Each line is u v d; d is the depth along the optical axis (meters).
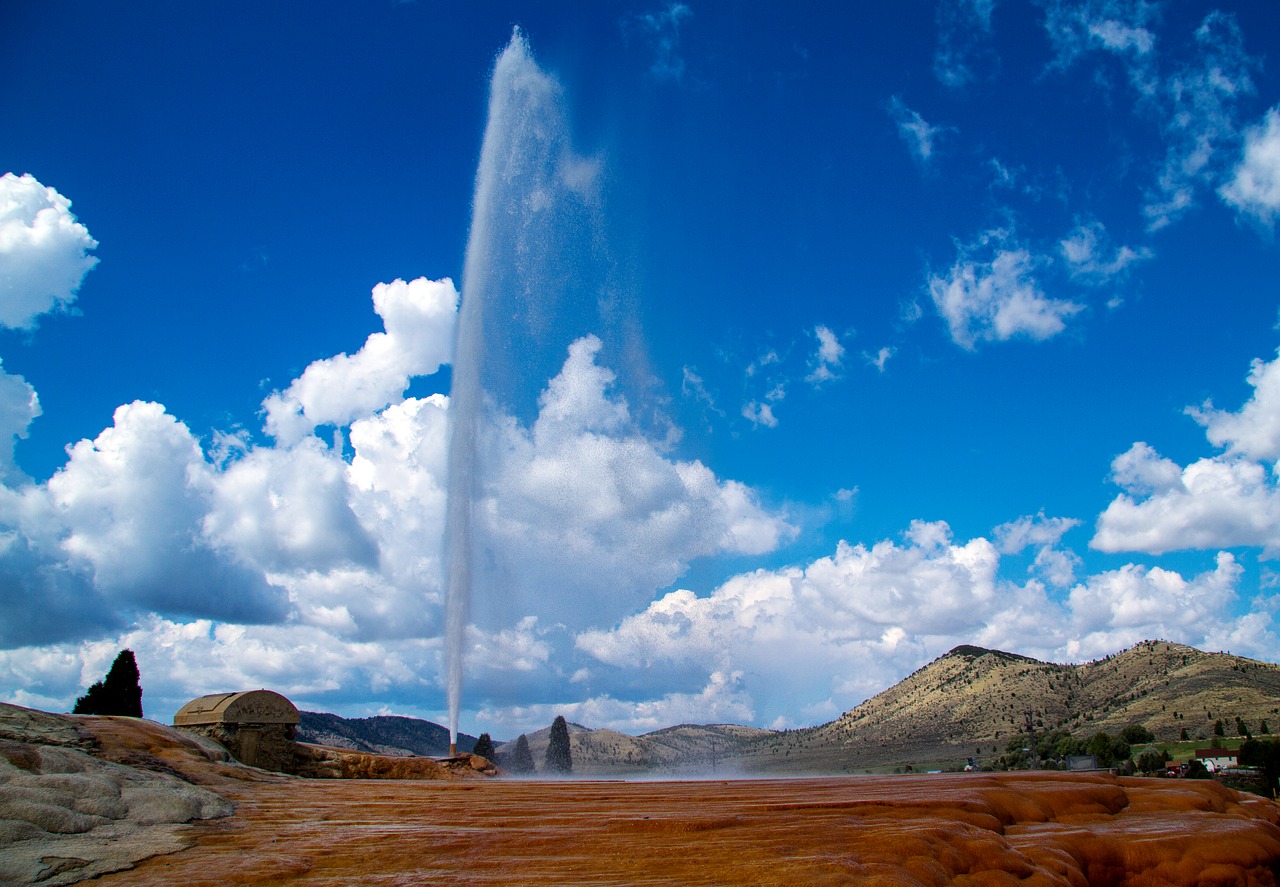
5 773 11.35
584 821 11.39
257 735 23.50
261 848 9.88
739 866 8.62
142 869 8.88
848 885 7.96
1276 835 12.91
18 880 8.20
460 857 9.30
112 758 15.30
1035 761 118.81
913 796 13.38
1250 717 167.12
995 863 9.64
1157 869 11.23
